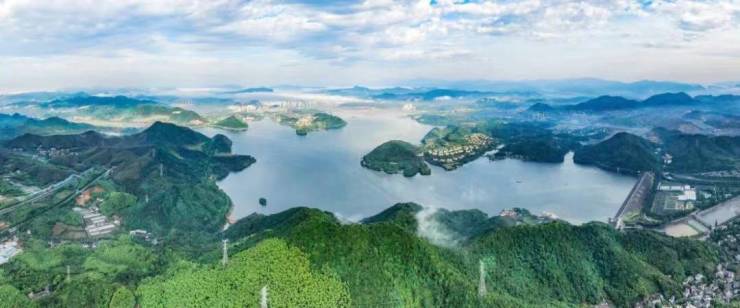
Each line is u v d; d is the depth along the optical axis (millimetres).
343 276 193250
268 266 196250
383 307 187375
